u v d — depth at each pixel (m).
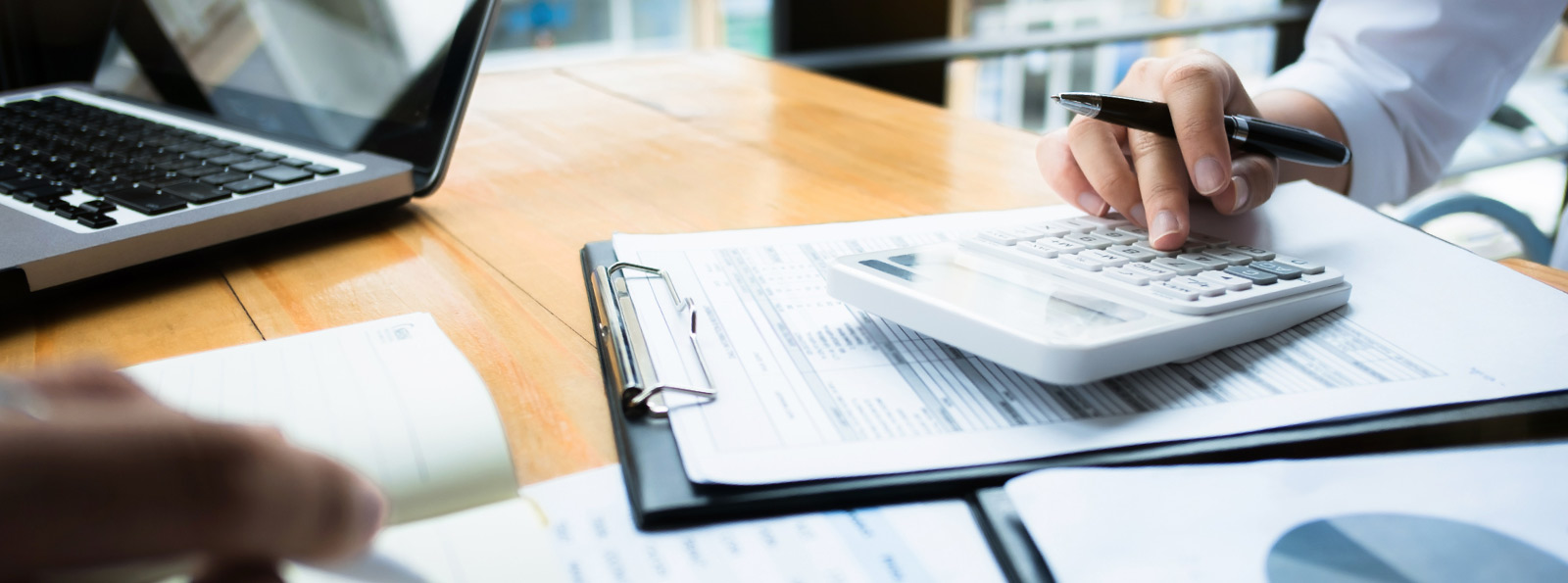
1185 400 0.28
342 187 0.46
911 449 0.25
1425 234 0.42
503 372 0.32
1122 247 0.38
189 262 0.44
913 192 0.56
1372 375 0.30
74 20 0.73
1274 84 0.67
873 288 0.32
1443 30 0.66
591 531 0.23
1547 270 0.41
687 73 0.93
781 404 0.28
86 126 0.58
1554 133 1.85
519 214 0.52
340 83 0.57
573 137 0.69
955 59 1.65
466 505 0.23
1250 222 0.45
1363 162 0.63
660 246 0.42
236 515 0.15
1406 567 0.20
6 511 0.14
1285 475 0.24
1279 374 0.30
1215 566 0.20
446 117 0.51
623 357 0.30
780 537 0.23
